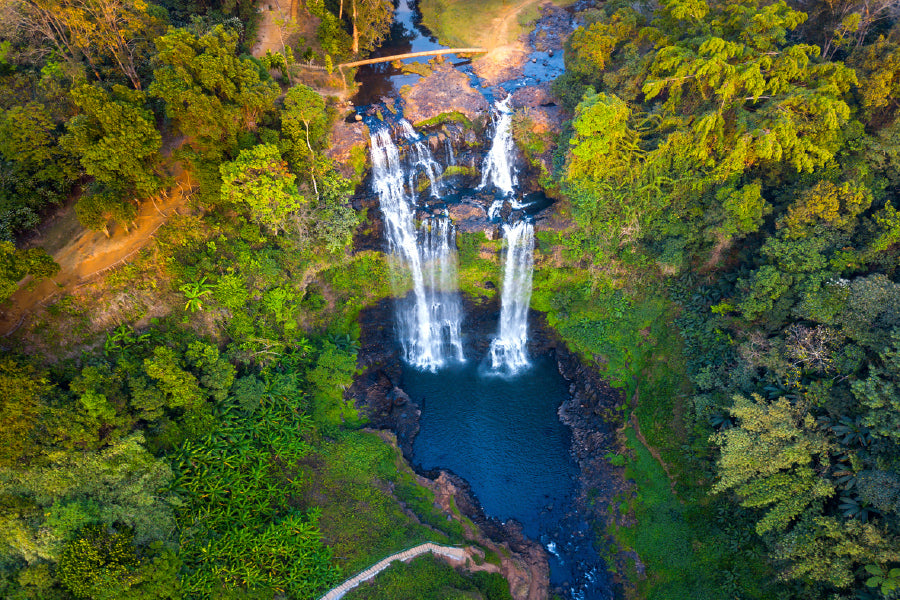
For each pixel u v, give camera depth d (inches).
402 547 1553.9
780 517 1350.9
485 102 2439.7
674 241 1898.4
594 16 2347.4
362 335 2187.5
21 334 1422.2
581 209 2042.3
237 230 1886.1
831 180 1667.1
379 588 1456.7
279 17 2728.8
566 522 1743.4
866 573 1214.3
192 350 1592.0
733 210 1708.9
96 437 1316.4
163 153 1955.0
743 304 1644.9
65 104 1691.7
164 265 1670.8
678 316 1964.8
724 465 1427.2
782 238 1621.6
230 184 1689.2
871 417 1261.1
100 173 1492.4
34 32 1838.1
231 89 1681.8
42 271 1347.2
